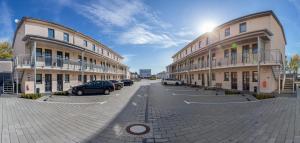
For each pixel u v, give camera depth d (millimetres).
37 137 5031
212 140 4820
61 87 19781
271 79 16391
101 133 5453
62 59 19031
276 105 9633
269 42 16812
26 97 13141
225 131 5523
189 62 33219
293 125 5875
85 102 11609
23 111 8438
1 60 17156
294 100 11406
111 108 9484
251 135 5070
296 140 4578
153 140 4898
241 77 19031
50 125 6219
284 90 17062
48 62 17859
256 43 17141
